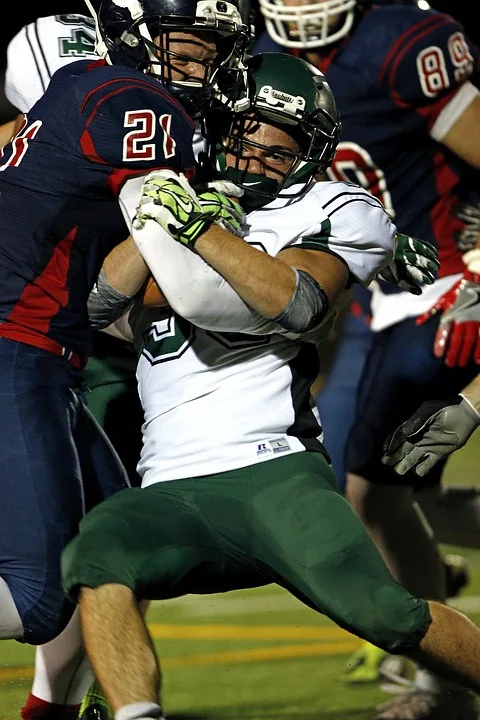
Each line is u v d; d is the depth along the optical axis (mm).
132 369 12562
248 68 10023
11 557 9859
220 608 16562
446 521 15242
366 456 14195
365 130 15234
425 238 15398
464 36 15320
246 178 9953
